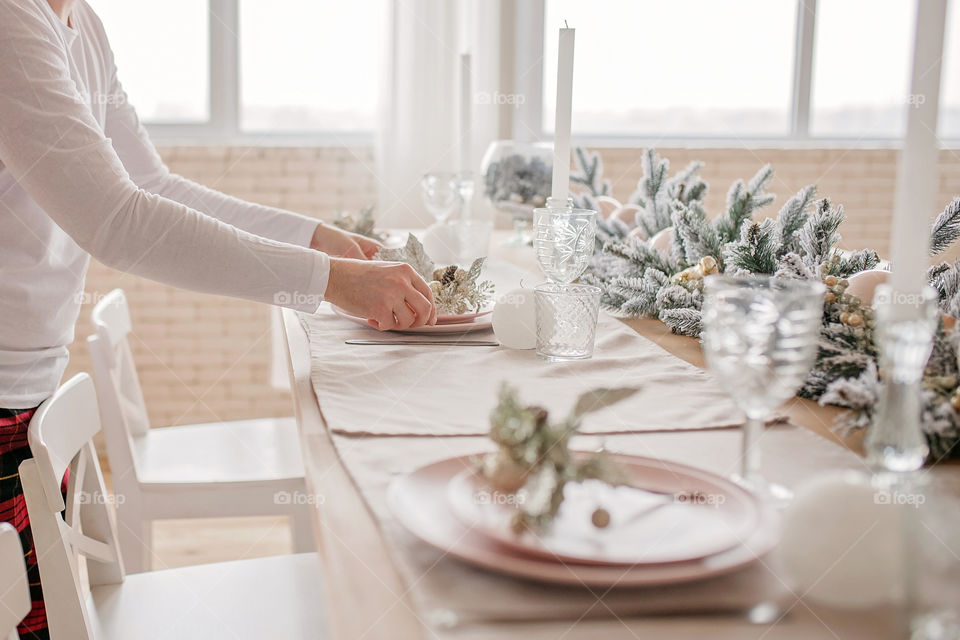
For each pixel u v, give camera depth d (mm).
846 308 923
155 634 1093
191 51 3146
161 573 1244
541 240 1202
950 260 1219
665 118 3408
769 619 508
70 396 1092
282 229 1482
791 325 623
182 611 1140
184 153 3078
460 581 539
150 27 3123
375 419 837
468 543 564
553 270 1215
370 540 594
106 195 1004
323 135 3199
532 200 2105
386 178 3125
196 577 1228
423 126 3104
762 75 3420
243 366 3219
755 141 3436
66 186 999
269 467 1642
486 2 3074
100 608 1147
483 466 600
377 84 3119
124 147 1482
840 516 526
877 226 3363
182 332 3174
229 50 3148
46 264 1191
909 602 513
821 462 729
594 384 966
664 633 495
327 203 3168
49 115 1007
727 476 690
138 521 1568
